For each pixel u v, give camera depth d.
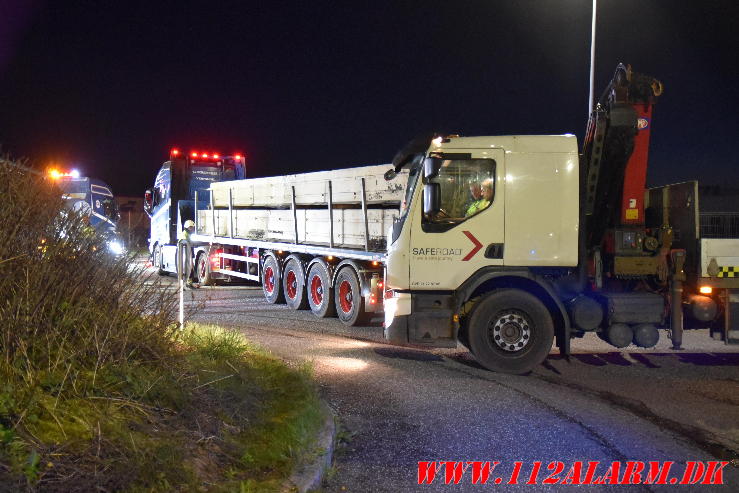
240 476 4.32
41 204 4.76
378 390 7.10
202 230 19.66
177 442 4.25
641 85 8.56
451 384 7.50
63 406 4.07
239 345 7.32
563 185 8.38
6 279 4.37
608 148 8.48
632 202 8.77
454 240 8.43
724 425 6.35
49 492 3.35
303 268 14.09
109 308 5.03
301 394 6.15
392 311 8.52
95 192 13.96
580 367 8.88
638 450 5.62
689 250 8.70
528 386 7.62
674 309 8.59
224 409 5.12
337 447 5.46
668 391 7.63
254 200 16.23
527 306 8.37
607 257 8.92
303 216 13.83
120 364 4.70
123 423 4.19
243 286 19.88
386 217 11.08
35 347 4.35
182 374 5.14
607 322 8.61
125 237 5.64
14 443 3.55
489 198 8.42
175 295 5.80
